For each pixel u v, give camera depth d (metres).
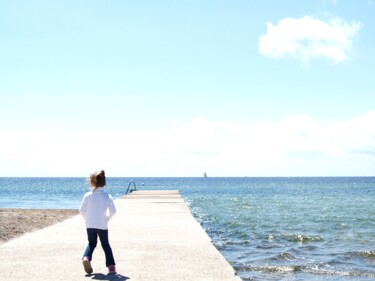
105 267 7.07
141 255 8.19
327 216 30.38
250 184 145.75
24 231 15.51
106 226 6.88
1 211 26.47
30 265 7.16
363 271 12.30
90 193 6.98
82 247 8.91
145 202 23.56
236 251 15.75
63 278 6.28
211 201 50.06
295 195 66.56
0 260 7.57
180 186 120.81
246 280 11.12
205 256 8.09
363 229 22.61
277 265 13.07
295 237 19.33
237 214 31.98
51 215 24.02
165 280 6.25
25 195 69.06
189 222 13.87
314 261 13.78
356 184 141.75
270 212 33.94
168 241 9.88
